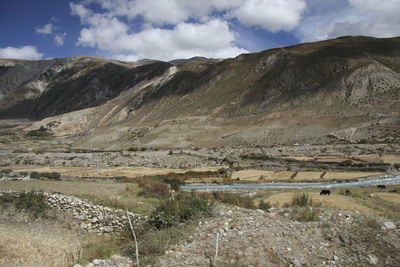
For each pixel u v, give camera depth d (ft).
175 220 43.21
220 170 241.76
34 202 63.16
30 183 103.60
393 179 204.74
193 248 32.35
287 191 157.99
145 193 75.56
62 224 57.11
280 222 38.52
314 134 459.32
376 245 29.19
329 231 33.71
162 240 34.68
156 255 31.73
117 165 300.40
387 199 99.30
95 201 63.57
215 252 30.32
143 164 297.53
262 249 30.22
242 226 37.81
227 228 37.32
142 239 37.42
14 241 38.63
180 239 35.68
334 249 29.96
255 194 147.13
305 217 39.22
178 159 307.99
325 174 223.51
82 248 42.45
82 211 58.39
